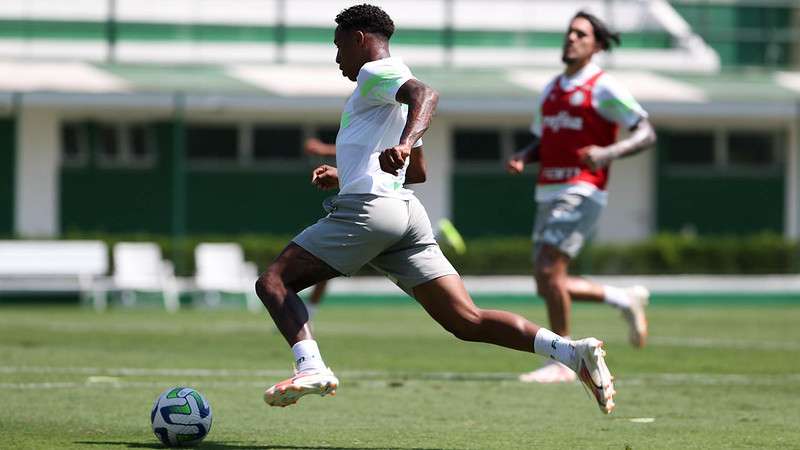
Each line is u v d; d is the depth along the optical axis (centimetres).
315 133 10100
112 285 8388
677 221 10550
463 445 2303
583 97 3597
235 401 2994
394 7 10688
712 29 11219
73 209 9744
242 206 10000
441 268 2208
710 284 9175
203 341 5053
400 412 2817
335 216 2159
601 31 3628
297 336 2128
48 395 3056
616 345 5047
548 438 2403
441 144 10231
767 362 4269
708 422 2672
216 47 10419
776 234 10631
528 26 10869
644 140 3528
